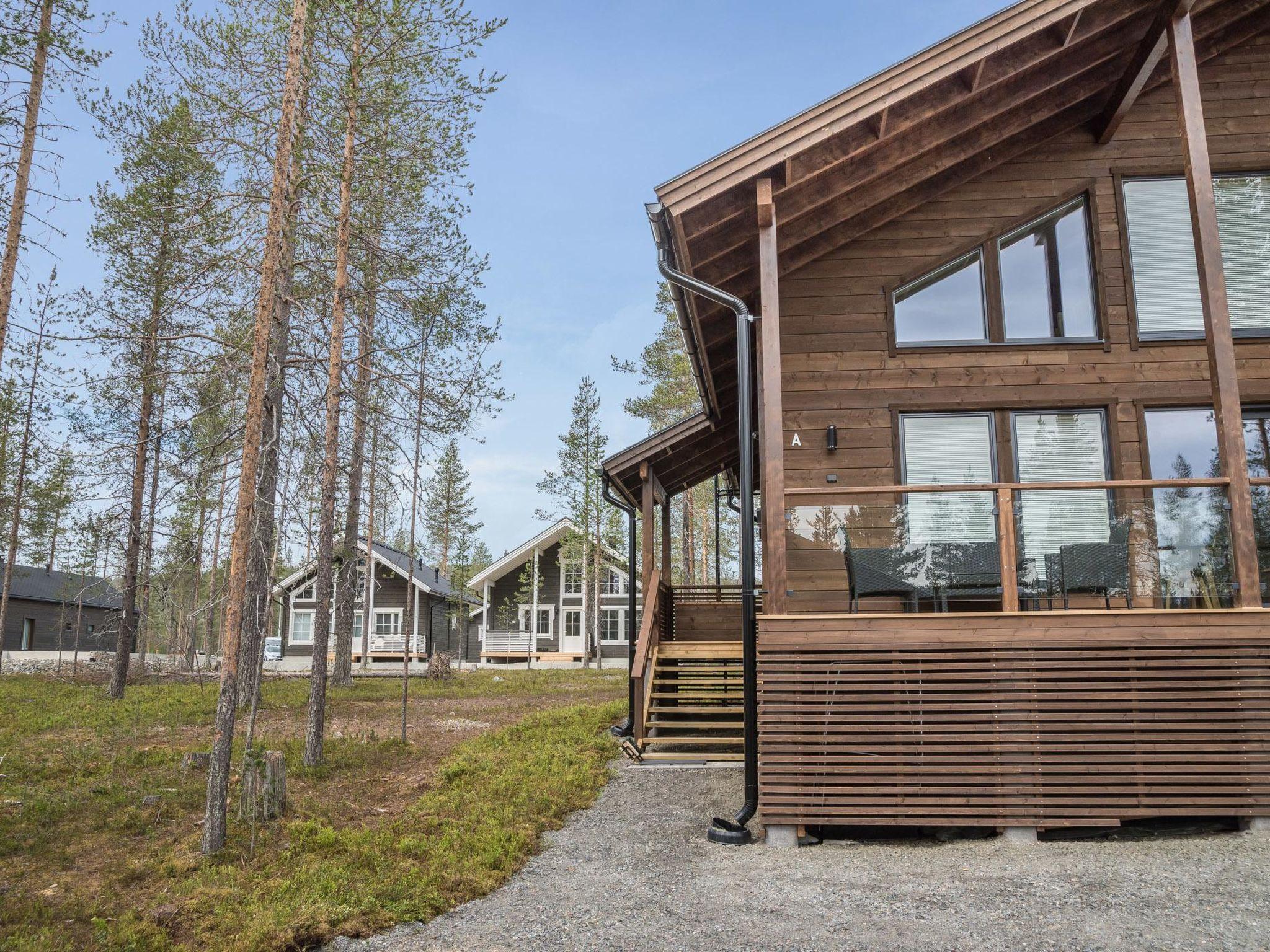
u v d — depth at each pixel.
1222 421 7.31
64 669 24.17
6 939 4.94
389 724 12.83
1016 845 6.45
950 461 9.10
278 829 7.11
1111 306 9.23
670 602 13.56
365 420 12.26
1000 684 6.84
